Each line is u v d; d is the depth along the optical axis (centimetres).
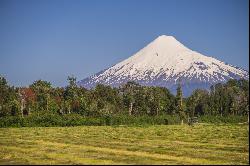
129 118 14738
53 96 17088
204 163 4444
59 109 16238
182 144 6631
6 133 9362
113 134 9006
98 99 17475
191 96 19775
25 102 15662
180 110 16975
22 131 10194
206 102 19875
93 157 4916
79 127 12425
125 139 7625
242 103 18500
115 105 18400
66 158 4828
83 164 4356
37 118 13150
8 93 15975
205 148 5975
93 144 6619
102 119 14225
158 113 18350
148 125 14050
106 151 5594
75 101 16788
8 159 4759
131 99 18338
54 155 5122
